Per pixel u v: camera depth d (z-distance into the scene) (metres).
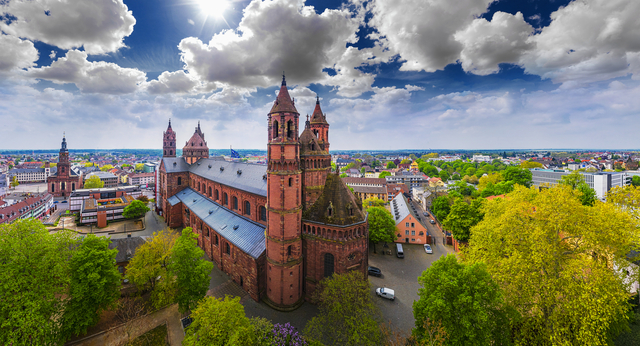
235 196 72.12
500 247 43.12
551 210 36.78
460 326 31.72
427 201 131.50
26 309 33.62
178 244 45.31
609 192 41.94
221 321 31.53
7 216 98.62
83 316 39.66
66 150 168.62
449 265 34.97
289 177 48.12
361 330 34.50
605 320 29.52
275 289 49.22
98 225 97.19
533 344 34.22
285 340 36.03
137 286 50.53
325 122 66.06
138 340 42.09
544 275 35.09
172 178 104.25
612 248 34.75
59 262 38.72
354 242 49.03
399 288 57.47
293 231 49.22
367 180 166.62
